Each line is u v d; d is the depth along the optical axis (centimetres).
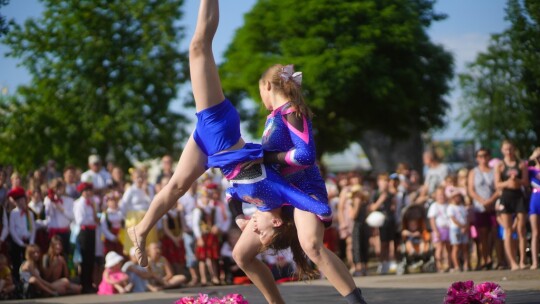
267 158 605
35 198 1380
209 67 607
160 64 3023
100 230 1376
